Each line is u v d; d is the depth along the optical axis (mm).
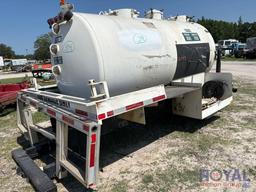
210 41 5309
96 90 2877
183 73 4426
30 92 3809
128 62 3148
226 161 3291
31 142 3816
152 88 3193
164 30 3988
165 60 3807
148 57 3455
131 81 3299
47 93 3352
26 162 3146
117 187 2846
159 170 3160
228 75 5031
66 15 2916
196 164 3252
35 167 3018
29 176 2854
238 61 22297
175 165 3258
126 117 3357
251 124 4656
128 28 3301
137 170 3195
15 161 3451
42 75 14234
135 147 3896
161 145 3904
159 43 3693
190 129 4551
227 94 5105
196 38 4777
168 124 4891
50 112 3064
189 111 4332
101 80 2893
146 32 3533
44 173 2881
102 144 4055
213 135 4195
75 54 3043
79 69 3045
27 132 3975
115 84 3086
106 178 3049
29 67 32625
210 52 5246
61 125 2842
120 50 3051
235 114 5328
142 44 3381
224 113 5434
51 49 3309
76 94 3312
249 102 6363
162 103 4637
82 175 2521
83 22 2898
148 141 4098
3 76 23641
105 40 2918
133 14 3912
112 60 2945
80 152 3191
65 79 3336
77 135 3217
